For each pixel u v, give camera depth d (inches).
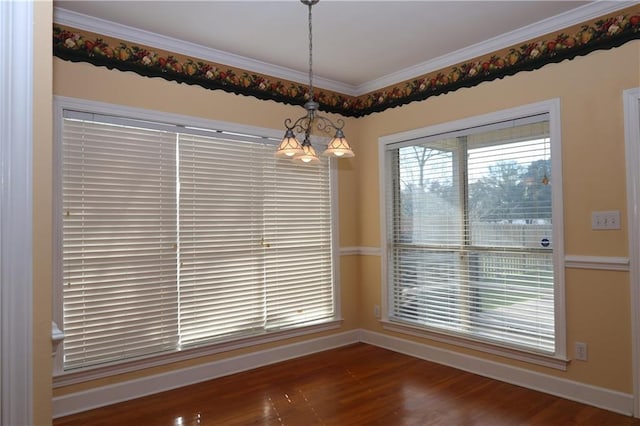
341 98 167.6
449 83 140.5
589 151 110.0
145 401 115.8
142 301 120.7
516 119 124.4
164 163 125.3
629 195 103.2
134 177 120.0
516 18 114.0
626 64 104.1
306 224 157.0
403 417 105.3
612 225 106.0
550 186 118.0
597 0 105.7
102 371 113.3
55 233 106.7
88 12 108.2
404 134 154.0
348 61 143.2
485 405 111.1
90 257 112.6
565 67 114.4
